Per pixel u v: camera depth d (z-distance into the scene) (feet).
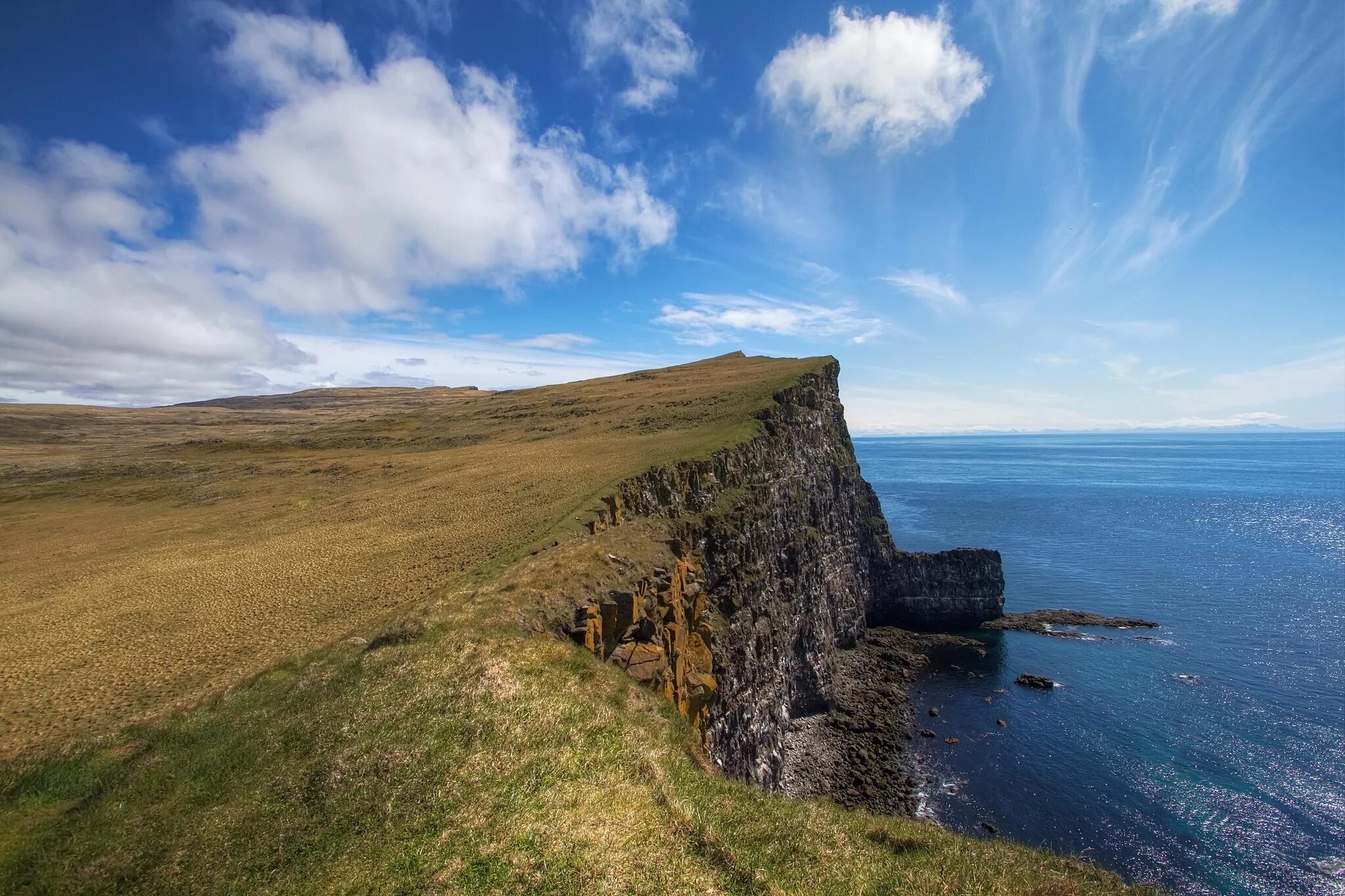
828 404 292.61
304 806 48.52
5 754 70.28
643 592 100.12
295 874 41.60
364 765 51.65
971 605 254.06
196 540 189.06
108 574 157.48
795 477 215.10
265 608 119.14
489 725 56.08
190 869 43.14
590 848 41.06
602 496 132.87
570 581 90.79
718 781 54.95
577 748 53.72
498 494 177.78
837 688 202.08
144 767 59.57
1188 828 125.08
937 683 201.98
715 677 116.78
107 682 91.97
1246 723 161.17
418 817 45.42
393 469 260.21
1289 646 211.61
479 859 40.47
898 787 145.18
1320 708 167.73
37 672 98.37
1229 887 110.42
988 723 171.73
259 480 275.80
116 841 48.16
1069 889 38.86
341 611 111.55
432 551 137.80
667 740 61.93
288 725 62.03
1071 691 186.50
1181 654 208.13
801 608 190.08
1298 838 120.67
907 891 38.42
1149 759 148.05
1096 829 126.52
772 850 42.96
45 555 185.88
